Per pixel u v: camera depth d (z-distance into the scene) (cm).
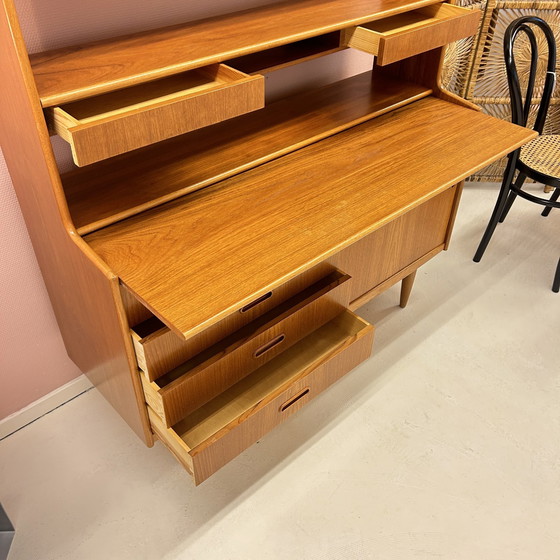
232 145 152
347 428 168
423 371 186
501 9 233
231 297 105
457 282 222
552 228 252
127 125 105
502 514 149
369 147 154
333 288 146
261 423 135
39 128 101
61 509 148
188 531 143
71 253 120
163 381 128
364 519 147
